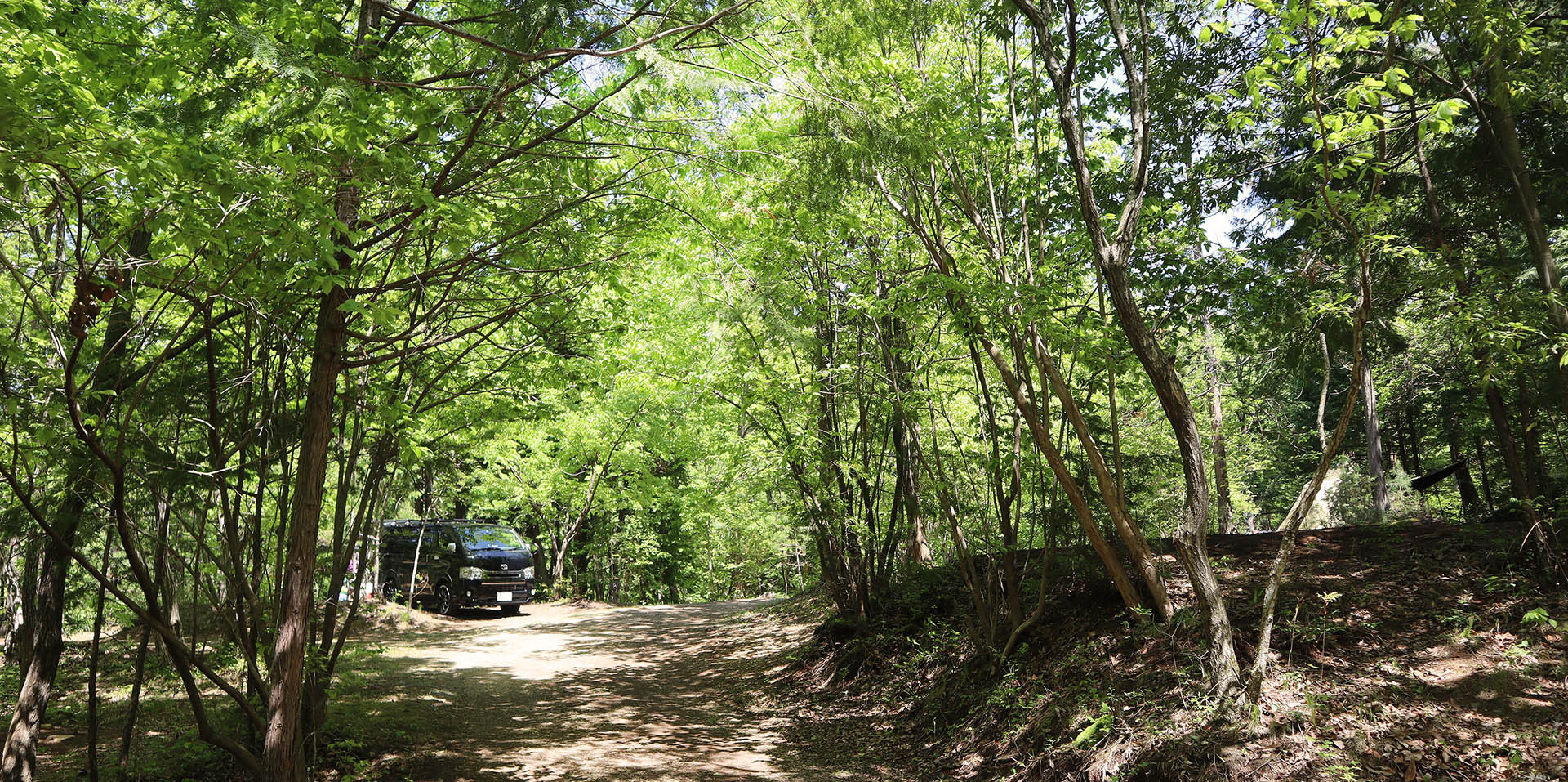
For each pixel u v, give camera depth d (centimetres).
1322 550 847
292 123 445
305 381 721
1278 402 1905
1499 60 604
